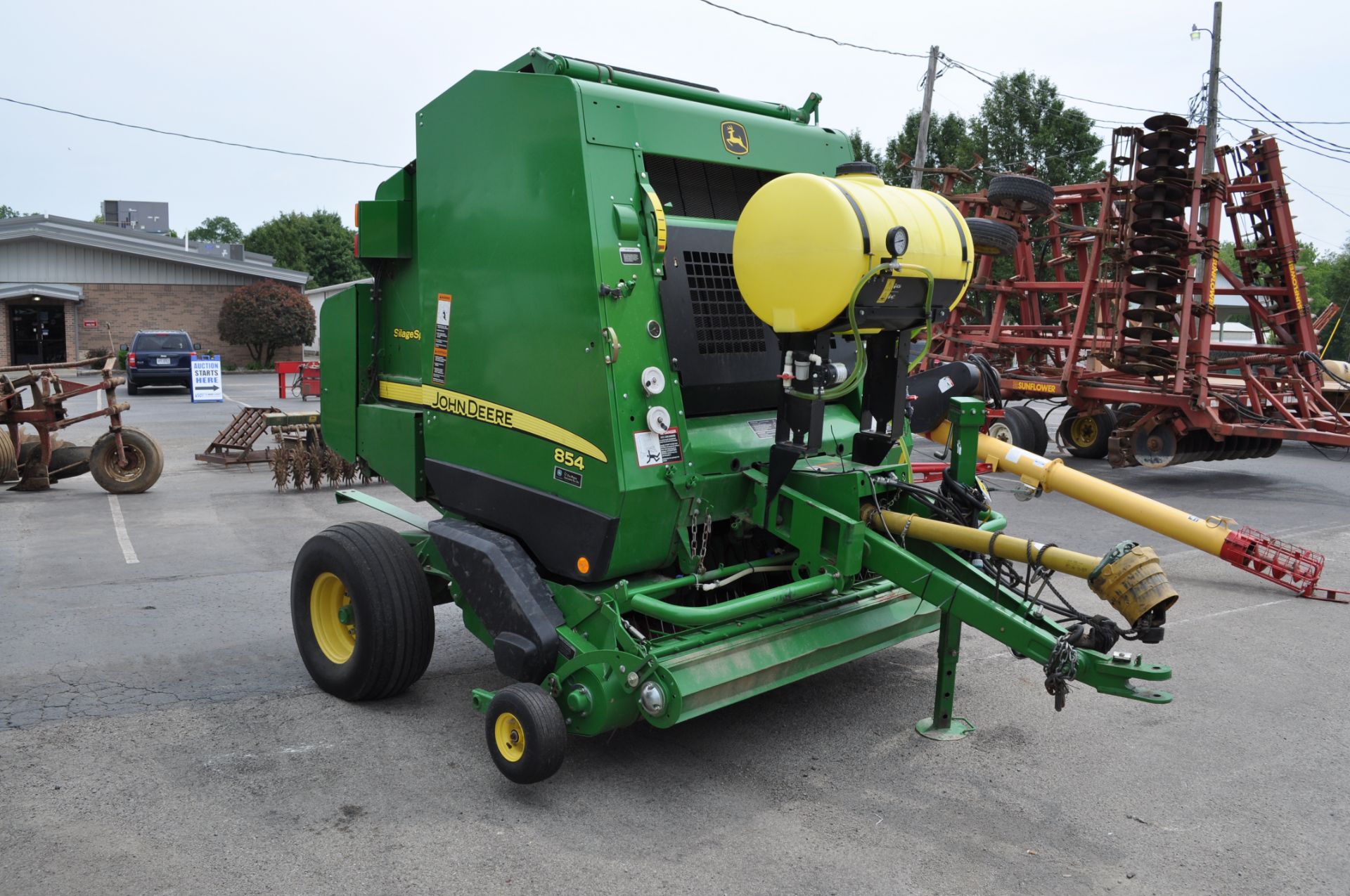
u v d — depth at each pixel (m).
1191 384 11.70
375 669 4.70
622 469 3.88
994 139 29.62
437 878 3.33
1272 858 3.55
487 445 4.52
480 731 4.60
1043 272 20.86
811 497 4.19
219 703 4.93
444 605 6.97
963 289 4.25
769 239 3.87
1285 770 4.31
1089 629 3.79
